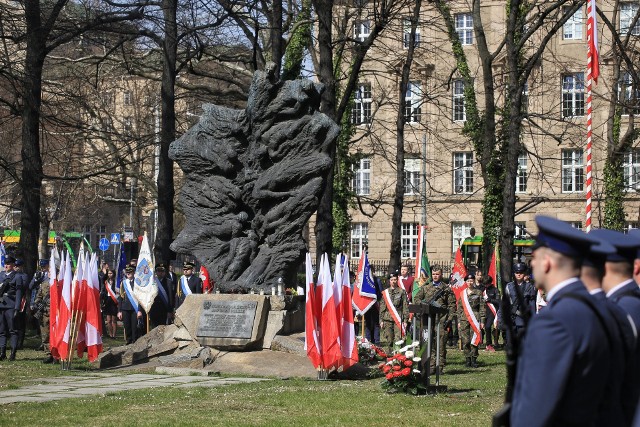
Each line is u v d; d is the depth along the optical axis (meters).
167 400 15.24
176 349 20.98
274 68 21.33
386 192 64.44
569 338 5.12
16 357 23.81
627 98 46.78
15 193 52.25
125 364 20.97
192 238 21.77
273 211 21.36
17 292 23.23
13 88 32.91
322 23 29.19
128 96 58.38
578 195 61.53
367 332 28.28
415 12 34.66
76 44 41.16
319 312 18.83
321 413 13.95
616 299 6.50
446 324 22.14
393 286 24.50
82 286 21.02
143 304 25.39
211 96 40.97
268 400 15.27
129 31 33.09
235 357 20.09
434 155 62.97
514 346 5.67
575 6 30.11
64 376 19.23
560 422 5.21
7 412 13.66
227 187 21.56
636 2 50.97
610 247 5.58
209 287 26.30
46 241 52.28
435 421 13.20
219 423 12.80
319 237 29.23
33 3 31.50
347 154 47.19
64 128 40.62
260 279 21.28
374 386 17.55
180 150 21.89
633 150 42.34
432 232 65.75
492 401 15.45
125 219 71.94
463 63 46.28
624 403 5.58
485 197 40.97
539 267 5.50
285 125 21.33
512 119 29.98
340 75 43.22
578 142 55.62
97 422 12.84
